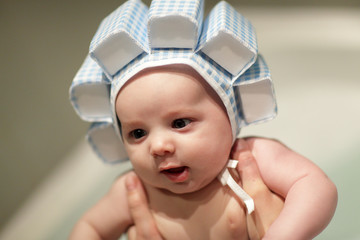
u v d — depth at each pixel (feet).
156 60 2.23
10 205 4.57
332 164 4.15
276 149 2.47
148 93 2.20
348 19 5.71
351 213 3.77
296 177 2.34
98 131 2.71
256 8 6.01
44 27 5.76
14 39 5.59
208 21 2.47
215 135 2.26
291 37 5.51
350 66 5.03
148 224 2.56
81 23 5.78
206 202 2.46
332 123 4.51
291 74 5.07
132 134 2.34
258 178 2.42
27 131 4.91
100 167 4.70
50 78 5.25
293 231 2.15
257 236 2.38
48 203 4.52
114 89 2.32
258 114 2.48
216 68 2.32
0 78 5.22
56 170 4.74
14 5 5.98
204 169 2.27
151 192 2.62
